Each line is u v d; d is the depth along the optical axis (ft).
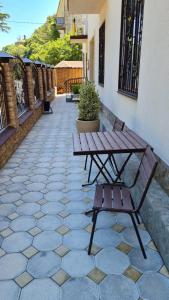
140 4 9.85
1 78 13.83
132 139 9.04
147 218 7.27
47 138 18.13
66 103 39.11
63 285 5.67
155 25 7.91
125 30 12.62
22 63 19.13
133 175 8.54
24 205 8.99
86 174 11.55
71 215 8.34
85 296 5.39
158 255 6.45
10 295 5.46
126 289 5.53
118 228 7.59
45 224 7.88
